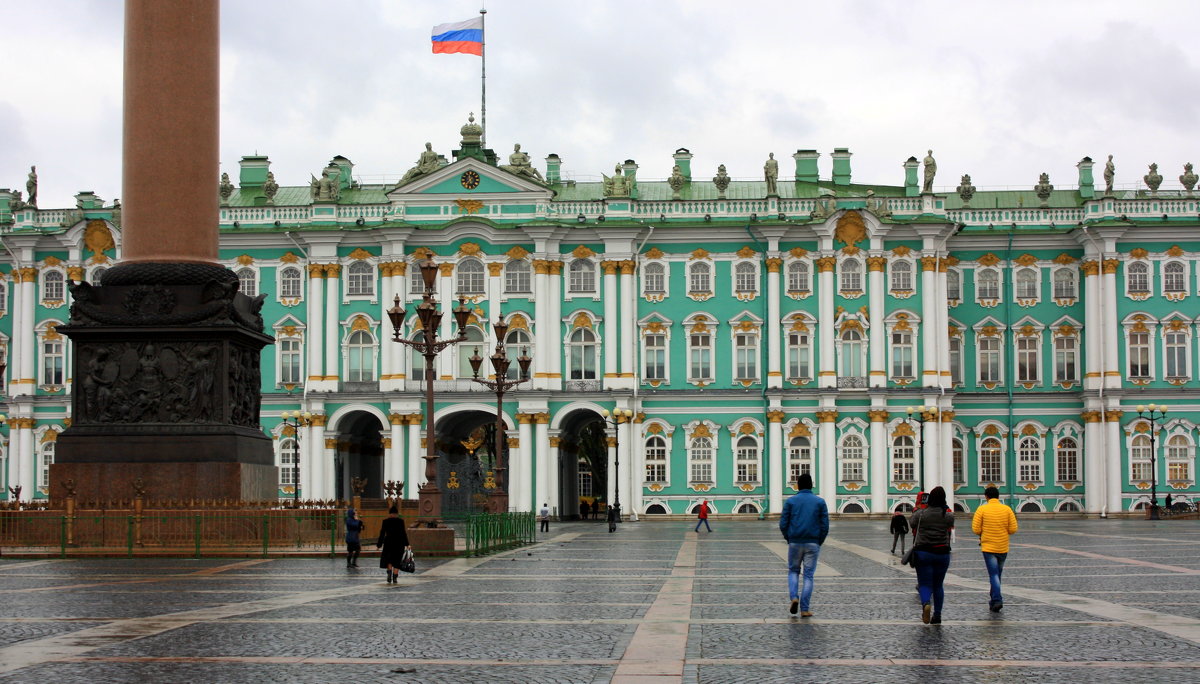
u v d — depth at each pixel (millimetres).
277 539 48781
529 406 97000
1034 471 99375
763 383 98375
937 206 98562
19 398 99938
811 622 26719
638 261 99188
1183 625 25953
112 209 101438
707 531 77750
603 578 39000
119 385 51062
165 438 50469
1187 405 97438
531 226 97250
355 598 31969
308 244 99312
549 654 22453
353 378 99125
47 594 32656
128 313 51125
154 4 51312
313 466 97875
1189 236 98250
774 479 97250
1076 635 24531
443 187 99188
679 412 98562
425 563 46156
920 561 26156
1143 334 98250
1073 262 100188
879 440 96625
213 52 52125
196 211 51719
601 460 130000
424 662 21562
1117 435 97188
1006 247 100562
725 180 100125
